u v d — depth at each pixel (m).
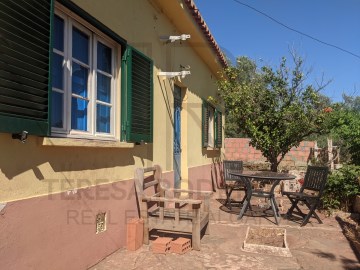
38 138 3.12
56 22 3.60
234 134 20.59
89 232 3.99
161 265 4.25
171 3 6.21
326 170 6.58
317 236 5.72
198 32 7.77
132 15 5.16
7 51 2.68
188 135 8.50
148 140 5.52
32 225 3.07
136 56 5.15
